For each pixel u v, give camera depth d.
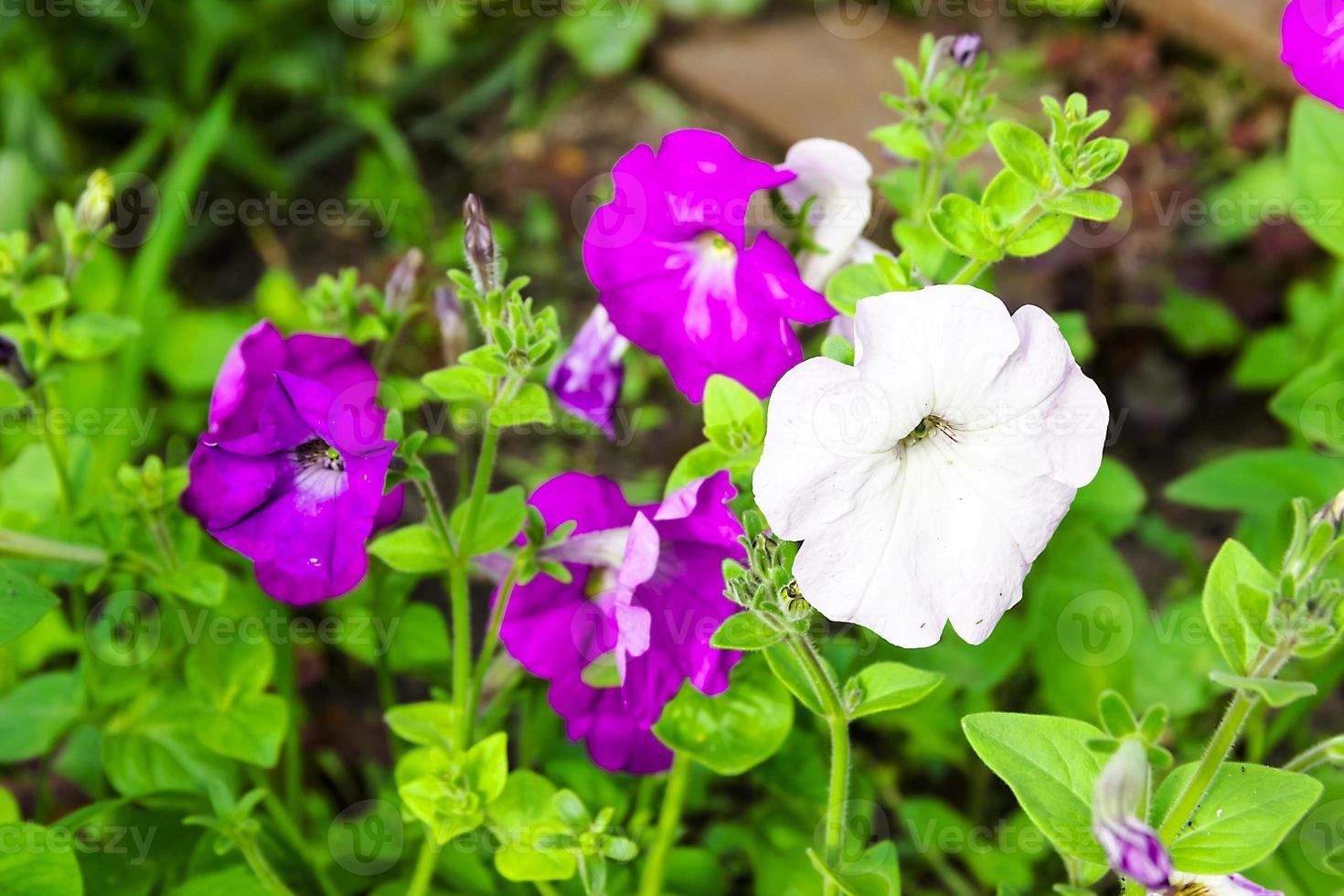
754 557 0.55
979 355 0.53
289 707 0.73
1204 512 0.91
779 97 1.14
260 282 1.05
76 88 1.14
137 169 1.08
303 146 1.15
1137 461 0.95
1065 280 0.96
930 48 0.63
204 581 0.67
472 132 1.17
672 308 0.59
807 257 0.62
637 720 0.59
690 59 1.19
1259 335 0.96
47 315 0.89
